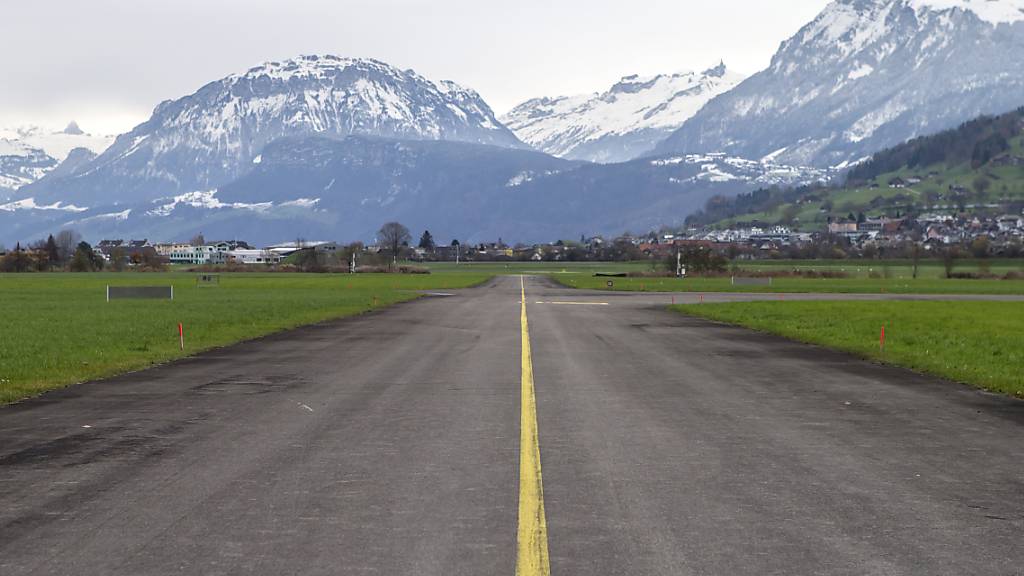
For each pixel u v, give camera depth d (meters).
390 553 7.60
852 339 30.67
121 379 20.06
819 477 10.41
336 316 44.31
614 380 19.58
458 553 7.60
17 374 20.67
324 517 8.70
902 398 17.05
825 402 16.45
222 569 7.23
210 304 55.28
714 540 7.96
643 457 11.48
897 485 10.05
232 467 10.93
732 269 139.25
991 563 7.38
